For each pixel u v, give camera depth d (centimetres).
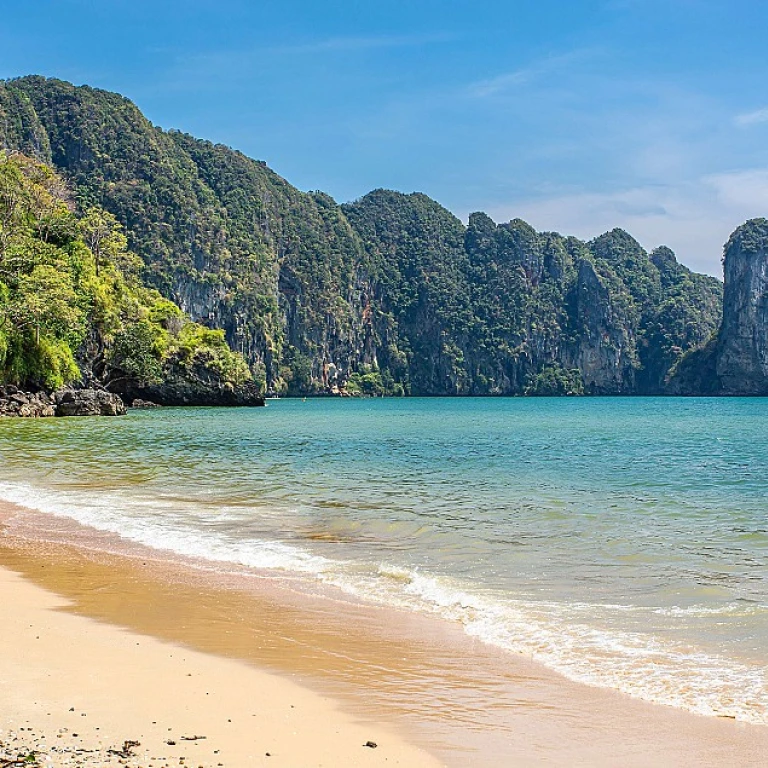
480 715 716
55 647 885
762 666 846
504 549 1498
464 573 1299
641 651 896
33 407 6812
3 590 1160
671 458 3675
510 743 658
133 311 9644
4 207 8431
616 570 1325
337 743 649
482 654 888
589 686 790
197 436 4881
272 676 810
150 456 3425
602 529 1736
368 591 1173
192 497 2181
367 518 1847
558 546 1533
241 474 2781
